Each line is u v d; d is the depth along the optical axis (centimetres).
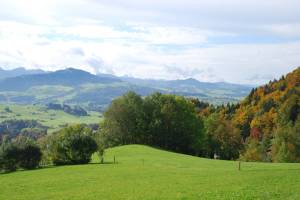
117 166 7575
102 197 4572
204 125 15288
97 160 9100
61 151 8650
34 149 8444
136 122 14362
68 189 5288
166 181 5484
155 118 14238
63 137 9000
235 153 15762
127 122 14350
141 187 5091
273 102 18600
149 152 10481
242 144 15900
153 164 7775
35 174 7150
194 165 7575
